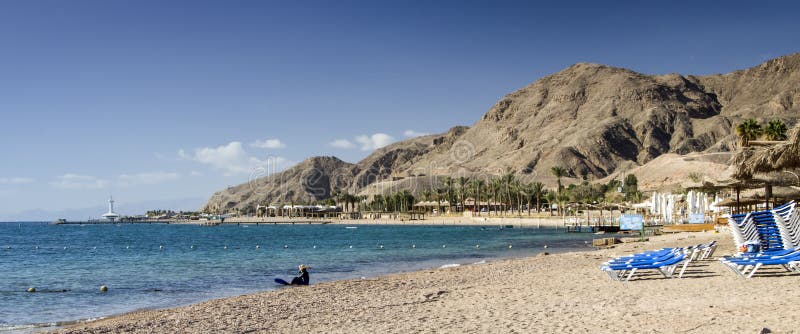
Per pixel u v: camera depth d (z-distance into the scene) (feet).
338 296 61.77
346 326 42.86
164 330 44.60
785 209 67.51
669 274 60.23
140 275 104.73
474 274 83.51
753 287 49.19
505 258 134.00
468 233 347.56
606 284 59.26
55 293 80.38
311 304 55.83
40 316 61.41
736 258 58.59
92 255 179.63
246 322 46.75
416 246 202.90
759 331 31.89
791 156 61.31
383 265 120.26
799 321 34.14
